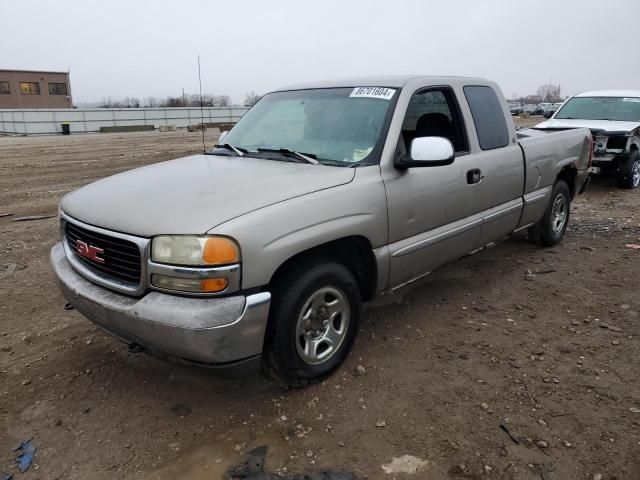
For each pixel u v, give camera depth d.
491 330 3.91
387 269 3.49
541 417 2.87
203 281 2.55
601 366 3.39
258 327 2.70
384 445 2.68
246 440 2.75
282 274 2.95
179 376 3.35
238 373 2.75
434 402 3.03
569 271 5.14
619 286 4.74
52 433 2.83
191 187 3.05
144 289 2.70
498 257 5.58
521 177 4.81
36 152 20.95
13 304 4.51
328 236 2.98
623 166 9.50
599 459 2.55
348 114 3.76
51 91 69.12
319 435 2.77
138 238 2.67
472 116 4.29
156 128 49.59
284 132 3.94
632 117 10.02
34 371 3.43
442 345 3.70
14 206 9.12
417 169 3.64
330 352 3.24
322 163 3.46
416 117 3.80
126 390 3.21
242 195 2.87
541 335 3.83
